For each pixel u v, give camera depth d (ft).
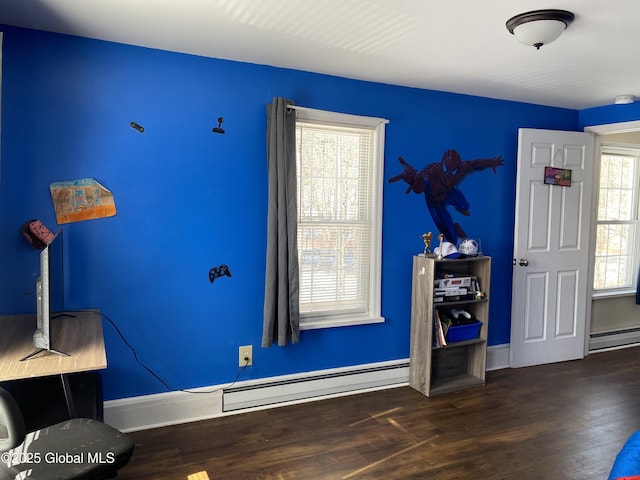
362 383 11.85
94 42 8.86
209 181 9.98
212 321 10.18
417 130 12.23
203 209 9.96
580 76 11.05
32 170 8.57
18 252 8.54
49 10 7.57
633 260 16.81
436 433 9.63
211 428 9.70
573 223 14.28
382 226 11.93
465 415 10.51
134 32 8.50
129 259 9.39
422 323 11.76
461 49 9.20
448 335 12.03
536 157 13.60
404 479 8.00
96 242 9.11
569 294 14.39
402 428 9.84
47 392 7.80
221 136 10.03
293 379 11.02
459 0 7.04
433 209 12.61
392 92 11.85
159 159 9.52
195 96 9.74
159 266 9.65
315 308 11.37
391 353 12.26
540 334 14.07
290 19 7.85
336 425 9.93
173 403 9.84
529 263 13.73
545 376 13.08
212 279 10.12
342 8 7.39
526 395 11.69
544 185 13.76
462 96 12.82
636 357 14.96
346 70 10.67
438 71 10.70
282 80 10.53
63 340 7.05
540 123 14.21
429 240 11.97
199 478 7.93
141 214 9.43
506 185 13.70
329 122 11.06
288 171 10.23
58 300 7.84
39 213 8.65
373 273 11.87
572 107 14.52
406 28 8.16
